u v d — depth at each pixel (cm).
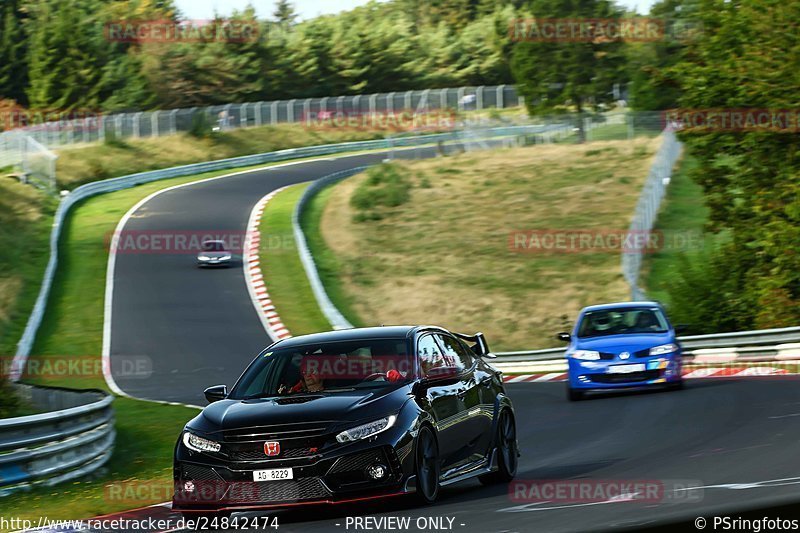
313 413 3331
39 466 4825
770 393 6681
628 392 7706
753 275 12619
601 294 15725
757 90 12569
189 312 15738
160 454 6053
